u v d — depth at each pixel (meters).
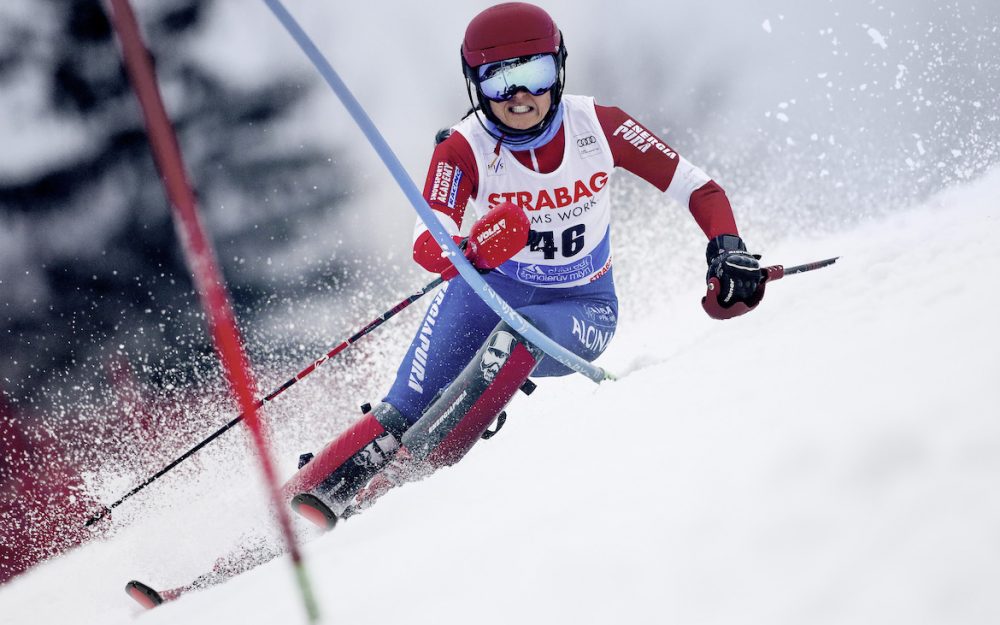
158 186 31.77
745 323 9.63
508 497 6.51
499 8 10.12
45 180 31.27
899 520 3.80
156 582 13.52
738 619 3.77
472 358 11.30
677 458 5.49
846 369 5.75
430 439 10.38
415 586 5.47
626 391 8.52
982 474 3.77
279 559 8.73
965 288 6.60
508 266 11.57
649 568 4.34
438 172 10.77
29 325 28.42
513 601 4.62
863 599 3.54
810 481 4.30
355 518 9.01
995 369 4.39
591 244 11.56
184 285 29.95
